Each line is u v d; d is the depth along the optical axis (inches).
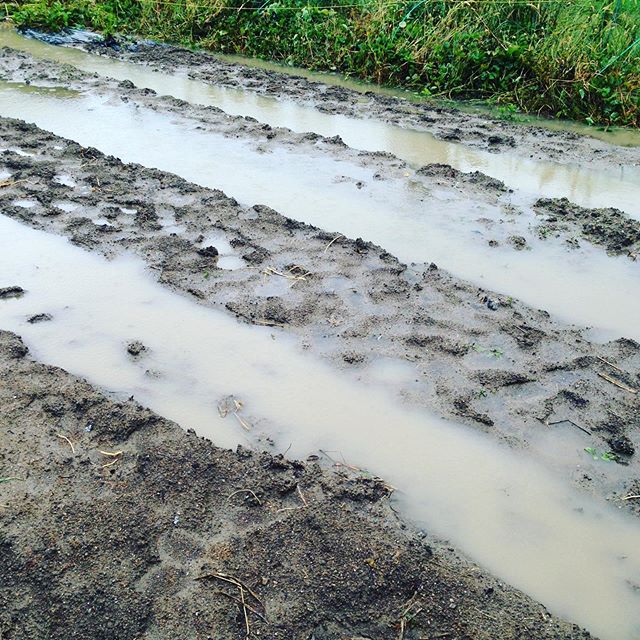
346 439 158.2
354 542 129.2
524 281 218.2
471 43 391.2
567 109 360.8
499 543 136.3
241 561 126.1
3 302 201.3
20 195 259.0
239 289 208.1
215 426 161.2
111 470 145.4
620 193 280.2
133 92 377.4
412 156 310.5
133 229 239.3
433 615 119.3
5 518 132.0
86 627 115.5
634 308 206.8
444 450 156.1
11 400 162.9
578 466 152.8
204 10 482.0
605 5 403.5
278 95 385.7
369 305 201.5
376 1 438.9
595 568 132.3
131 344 184.2
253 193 269.4
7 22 518.6
